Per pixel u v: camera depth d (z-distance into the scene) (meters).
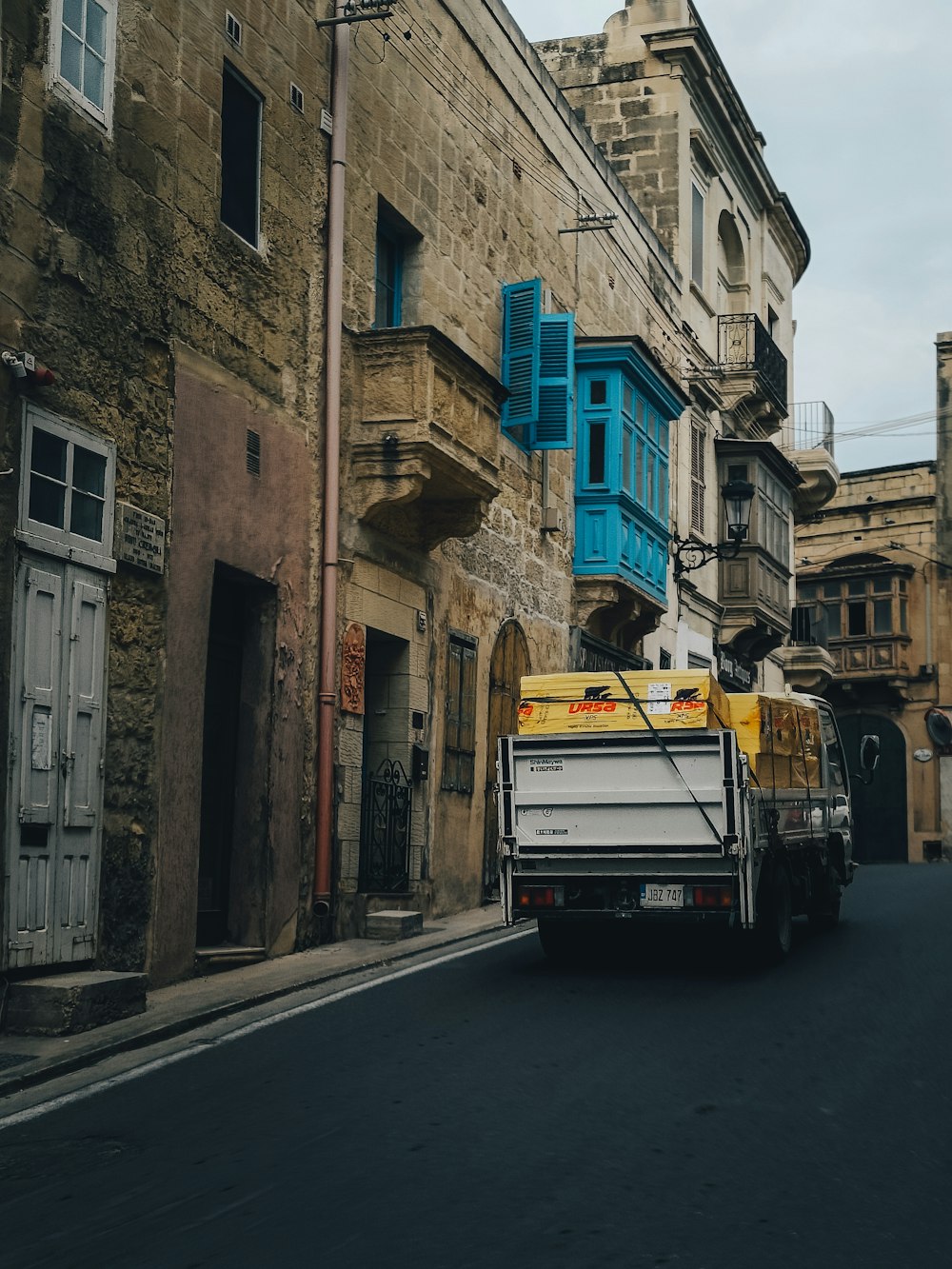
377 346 14.90
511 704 19.62
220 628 12.96
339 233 14.41
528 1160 6.30
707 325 31.12
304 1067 8.20
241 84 13.10
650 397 23.97
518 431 20.09
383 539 15.55
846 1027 9.47
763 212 36.00
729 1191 5.86
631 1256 5.09
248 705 13.16
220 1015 9.93
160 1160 6.34
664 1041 8.96
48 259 9.98
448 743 17.36
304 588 13.78
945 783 45.38
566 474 22.05
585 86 29.69
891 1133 6.82
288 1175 6.08
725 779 11.60
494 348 19.28
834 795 15.91
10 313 9.54
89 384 10.43
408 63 16.67
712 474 30.89
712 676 11.99
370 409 14.85
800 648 40.69
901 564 46.50
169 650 11.35
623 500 22.38
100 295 10.59
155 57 11.48
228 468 12.41
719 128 31.77
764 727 13.23
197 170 12.09
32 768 9.58
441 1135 6.70
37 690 9.66
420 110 16.97
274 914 12.98
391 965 12.64
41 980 9.30
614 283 24.61
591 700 12.10
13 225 9.60
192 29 12.09
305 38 14.20
